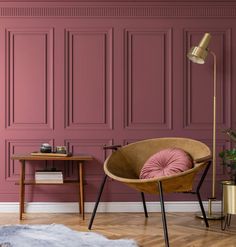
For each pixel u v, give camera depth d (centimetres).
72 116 459
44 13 459
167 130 459
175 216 436
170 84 461
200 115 462
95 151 459
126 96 461
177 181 342
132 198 458
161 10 461
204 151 380
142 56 461
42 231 359
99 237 343
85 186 457
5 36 457
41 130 457
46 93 459
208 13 461
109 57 461
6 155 457
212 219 420
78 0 458
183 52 461
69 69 460
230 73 461
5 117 457
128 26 461
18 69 459
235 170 417
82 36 460
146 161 404
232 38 461
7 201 456
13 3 457
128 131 459
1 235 344
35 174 429
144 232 370
